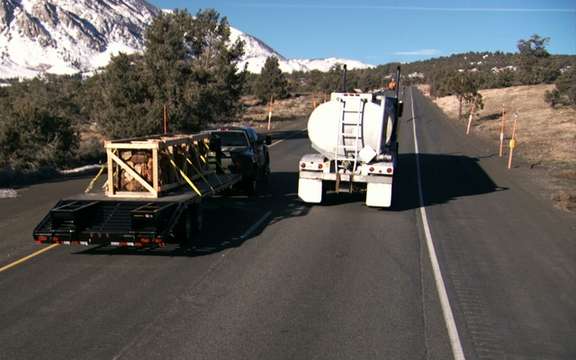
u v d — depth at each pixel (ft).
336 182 46.14
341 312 22.74
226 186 42.57
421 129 139.23
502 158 85.20
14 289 25.20
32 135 77.46
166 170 35.76
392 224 40.22
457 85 177.99
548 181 62.85
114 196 33.63
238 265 29.32
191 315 22.20
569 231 39.04
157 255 31.27
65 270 28.25
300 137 114.93
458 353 19.17
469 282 27.12
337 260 30.48
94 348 19.11
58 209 30.14
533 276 28.40
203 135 43.83
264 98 247.50
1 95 191.21
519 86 312.50
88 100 113.09
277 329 20.90
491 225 40.42
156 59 98.84
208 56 110.22
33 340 19.75
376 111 45.44
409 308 23.36
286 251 32.24
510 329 21.43
